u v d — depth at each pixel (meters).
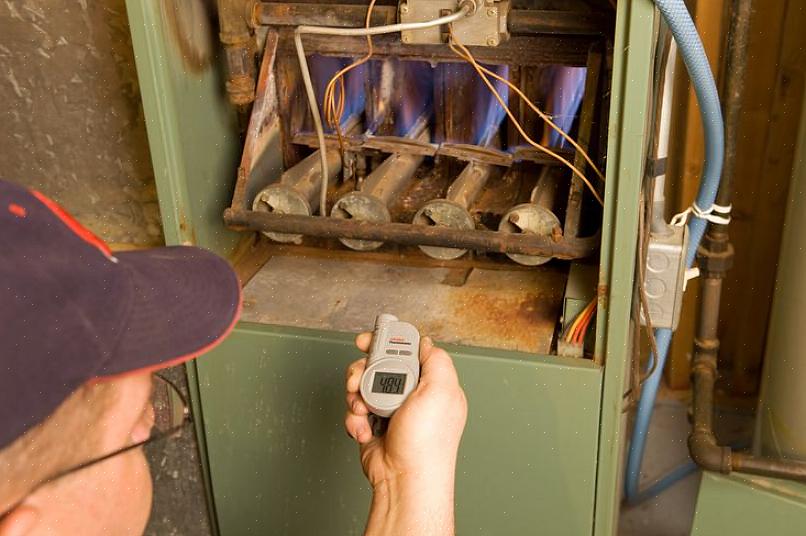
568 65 1.34
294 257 1.57
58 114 1.54
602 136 1.31
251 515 1.53
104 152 1.57
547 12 1.29
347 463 1.43
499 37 1.26
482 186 1.48
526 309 1.39
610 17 1.27
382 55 1.42
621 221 1.16
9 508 0.60
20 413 0.59
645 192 1.24
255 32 1.46
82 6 1.44
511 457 1.34
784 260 1.44
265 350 1.37
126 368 0.68
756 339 2.04
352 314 1.40
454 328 1.35
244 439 1.46
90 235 0.70
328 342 1.33
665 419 2.14
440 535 0.92
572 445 1.30
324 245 1.59
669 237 1.28
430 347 1.05
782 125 1.81
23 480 0.60
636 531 1.90
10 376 0.59
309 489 1.47
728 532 1.50
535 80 1.40
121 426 0.69
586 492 1.33
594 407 1.27
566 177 1.45
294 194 1.39
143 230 1.64
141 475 0.74
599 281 1.21
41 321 0.61
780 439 1.49
